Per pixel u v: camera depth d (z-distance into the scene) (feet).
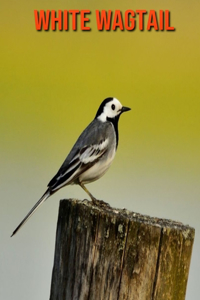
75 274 19.90
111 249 19.25
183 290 19.43
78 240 20.01
